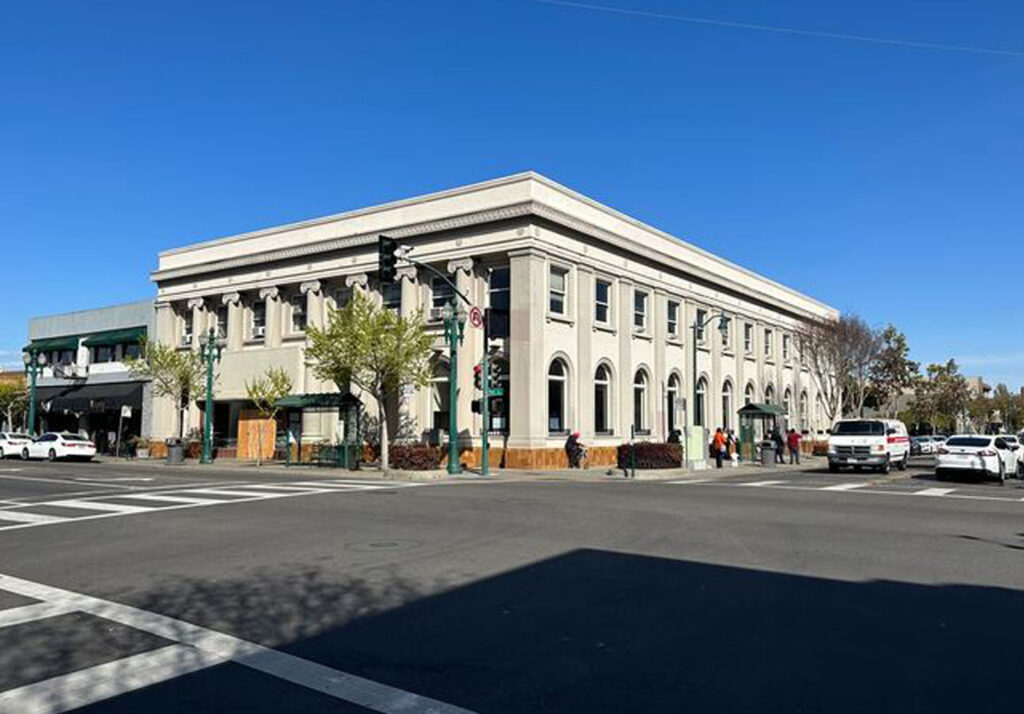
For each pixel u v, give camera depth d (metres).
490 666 5.88
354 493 19.45
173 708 5.07
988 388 121.06
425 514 15.02
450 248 33.72
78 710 5.04
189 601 7.97
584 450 32.19
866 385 60.06
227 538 12.02
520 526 13.33
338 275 37.50
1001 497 19.72
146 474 27.70
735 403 47.09
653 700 5.17
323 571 9.41
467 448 32.66
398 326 29.67
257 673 5.75
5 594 8.35
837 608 7.61
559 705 5.09
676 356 41.22
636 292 38.91
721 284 45.44
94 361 49.75
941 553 10.73
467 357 33.22
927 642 6.46
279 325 39.94
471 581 8.82
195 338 43.16
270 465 34.50
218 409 42.97
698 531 12.80
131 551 10.93
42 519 14.34
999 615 7.33
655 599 7.97
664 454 31.59
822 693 5.29
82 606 7.80
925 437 62.03
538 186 31.98
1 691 5.39
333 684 5.50
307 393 37.44
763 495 19.91
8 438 42.75
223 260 41.56
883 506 17.09
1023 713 4.93
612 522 13.91
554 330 32.62
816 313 59.19
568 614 7.38
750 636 6.65
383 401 29.94
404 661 6.01
